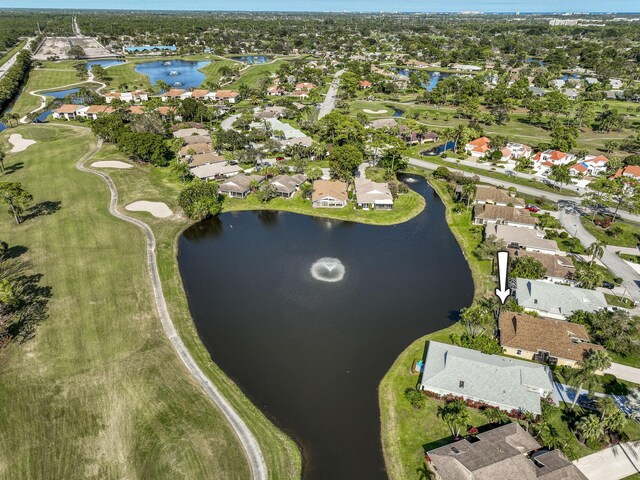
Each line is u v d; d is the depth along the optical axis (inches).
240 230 3973.9
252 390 2252.7
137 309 2810.0
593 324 2586.1
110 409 2075.5
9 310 2738.7
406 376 2337.6
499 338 2546.8
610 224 3966.5
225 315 2824.8
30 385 2199.8
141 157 5438.0
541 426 1932.8
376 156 5767.7
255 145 6146.7
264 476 1806.1
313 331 2694.4
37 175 4995.1
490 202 4328.3
